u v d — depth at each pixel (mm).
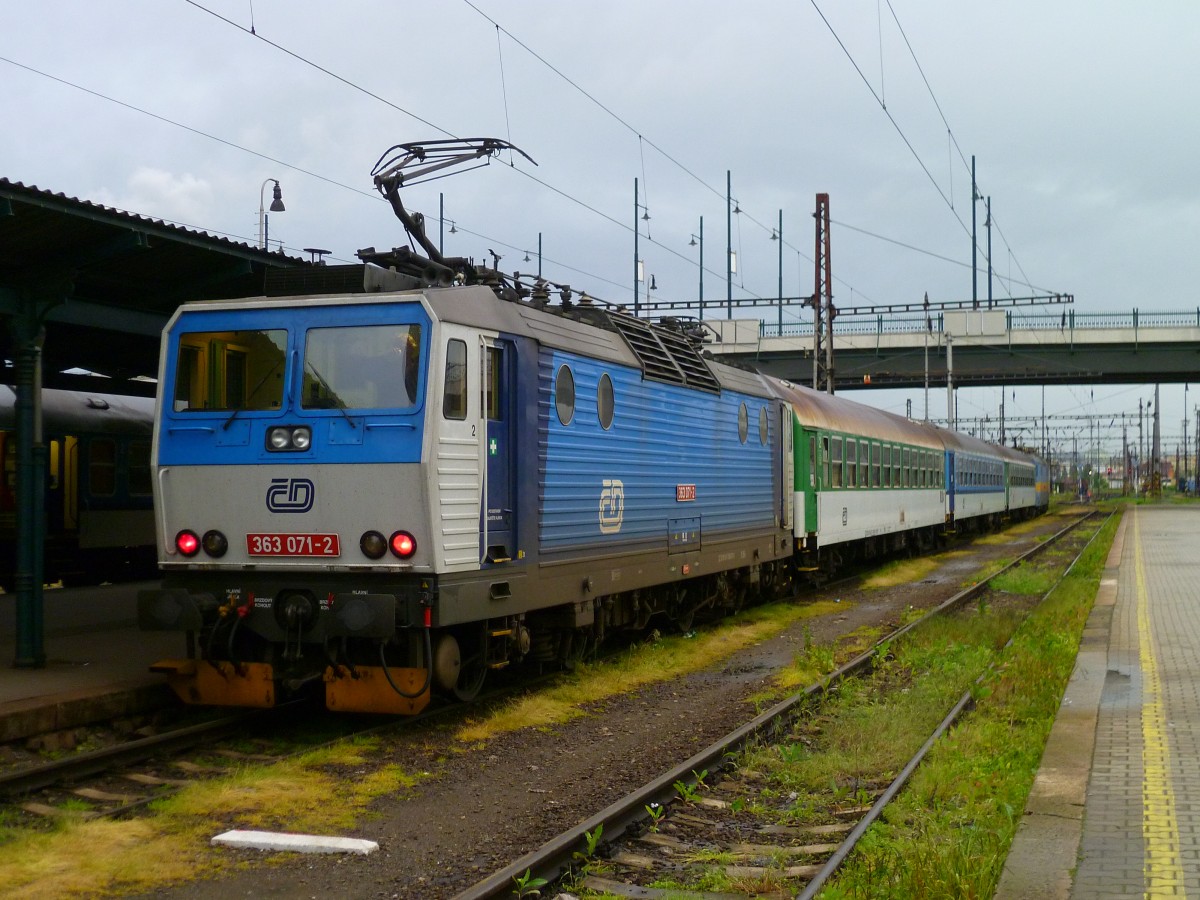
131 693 9312
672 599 14625
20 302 10531
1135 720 8922
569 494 10891
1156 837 6000
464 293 9500
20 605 10336
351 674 9141
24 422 10461
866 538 24641
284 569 9094
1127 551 28984
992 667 11398
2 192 8922
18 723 8320
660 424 13188
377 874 5996
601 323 12477
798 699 10227
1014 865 5598
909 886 5309
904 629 14430
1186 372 46688
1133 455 124375
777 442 17906
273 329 9258
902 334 47000
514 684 11164
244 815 6910
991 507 43062
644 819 6910
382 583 8891
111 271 11500
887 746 8688
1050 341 45812
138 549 21766
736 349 45500
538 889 5648
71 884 5730
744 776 8070
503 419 9875
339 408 8992
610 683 11414
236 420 9219
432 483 8727
